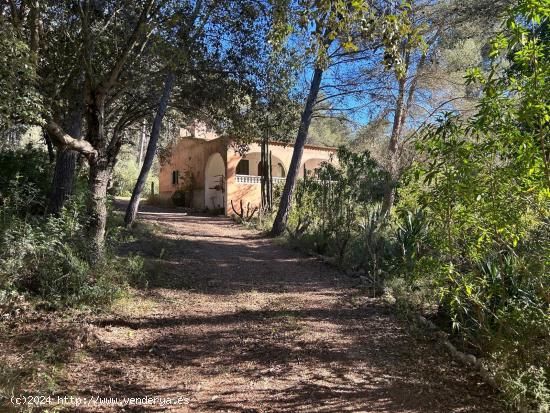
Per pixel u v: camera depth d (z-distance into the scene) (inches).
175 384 169.2
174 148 1160.2
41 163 466.3
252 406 151.2
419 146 151.0
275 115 563.5
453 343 213.8
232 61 450.0
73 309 238.5
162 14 315.6
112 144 351.9
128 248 404.5
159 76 454.3
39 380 159.6
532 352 147.3
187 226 682.2
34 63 221.3
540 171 130.2
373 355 200.5
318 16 166.1
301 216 579.8
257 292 320.8
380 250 368.2
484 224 147.3
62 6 297.0
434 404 152.6
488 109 130.6
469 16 486.3
